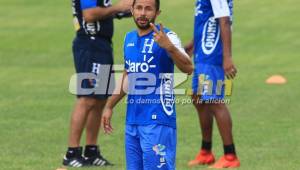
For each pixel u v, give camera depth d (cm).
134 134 2295
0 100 4478
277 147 3288
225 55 2839
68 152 2983
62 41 6712
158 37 2183
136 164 2320
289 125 3759
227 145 2922
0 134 3575
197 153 3200
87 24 2938
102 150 3266
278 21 7375
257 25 7244
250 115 4019
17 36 6919
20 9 8119
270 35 6869
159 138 2256
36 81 5162
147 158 2262
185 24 7269
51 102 4412
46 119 3934
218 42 2895
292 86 4894
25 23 7481
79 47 2969
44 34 6994
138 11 2261
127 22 7381
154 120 2258
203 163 3000
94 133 2994
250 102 4375
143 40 2277
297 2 8138
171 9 7912
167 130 2267
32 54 6256
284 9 7850
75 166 2962
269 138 3472
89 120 2978
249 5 8031
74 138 2977
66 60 6000
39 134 3575
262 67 5625
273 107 4234
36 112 4112
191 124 3788
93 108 2978
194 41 2947
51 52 6328
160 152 2256
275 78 5103
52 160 3070
